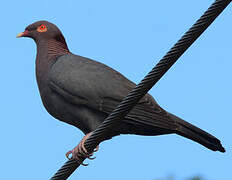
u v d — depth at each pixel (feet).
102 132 31.14
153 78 28.71
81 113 39.19
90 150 32.91
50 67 41.39
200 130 38.34
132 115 37.81
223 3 26.30
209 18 26.78
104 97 38.81
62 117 40.65
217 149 38.42
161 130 38.78
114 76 40.06
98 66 40.57
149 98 38.70
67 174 34.06
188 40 27.48
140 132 39.55
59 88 39.40
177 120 38.83
